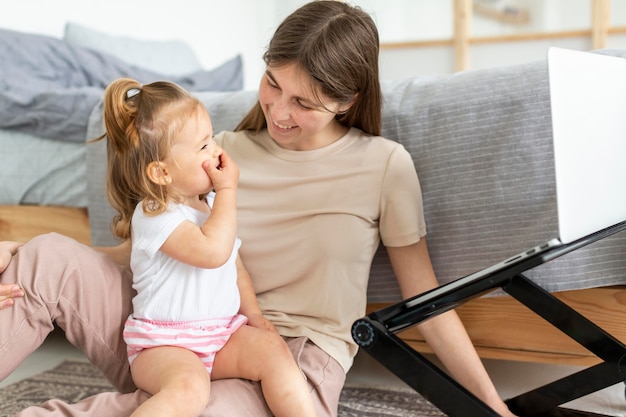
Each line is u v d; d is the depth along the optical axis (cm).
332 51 113
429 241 133
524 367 156
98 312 110
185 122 108
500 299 133
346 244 123
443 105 132
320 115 116
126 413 98
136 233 107
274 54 113
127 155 109
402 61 441
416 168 133
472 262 129
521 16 415
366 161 125
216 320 109
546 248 84
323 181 126
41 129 195
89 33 288
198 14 399
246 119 138
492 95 128
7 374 105
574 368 154
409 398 140
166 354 103
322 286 123
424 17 437
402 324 91
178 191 109
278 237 127
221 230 105
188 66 330
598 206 92
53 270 107
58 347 184
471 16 426
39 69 238
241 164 133
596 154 92
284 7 467
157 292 106
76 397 144
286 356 106
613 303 123
